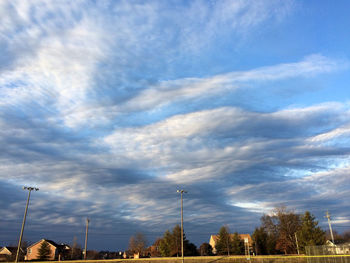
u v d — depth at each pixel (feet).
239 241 306.76
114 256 372.99
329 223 246.88
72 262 209.36
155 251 353.31
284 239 279.90
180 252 285.43
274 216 292.81
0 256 324.19
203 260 203.00
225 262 193.26
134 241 348.79
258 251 307.58
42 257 305.73
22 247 352.49
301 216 249.34
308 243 232.12
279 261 188.03
